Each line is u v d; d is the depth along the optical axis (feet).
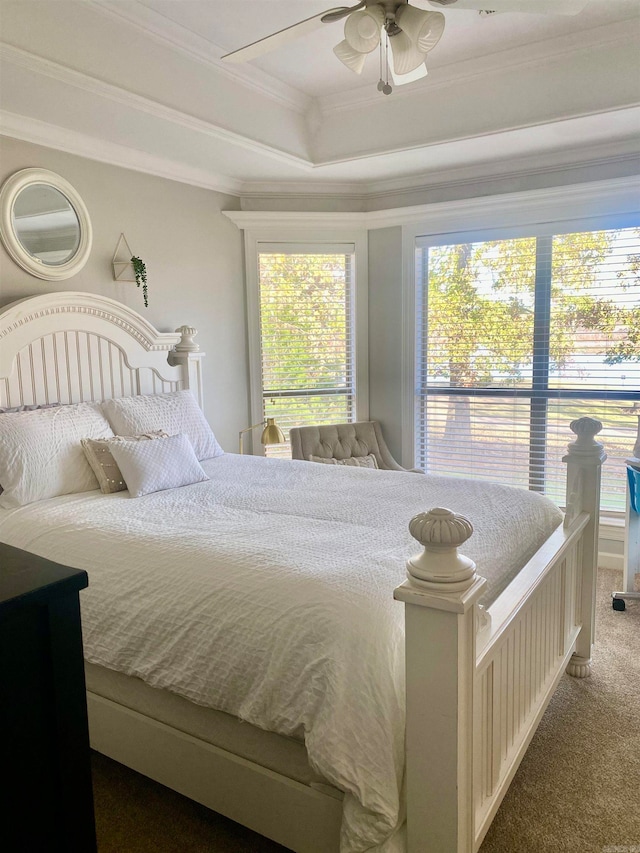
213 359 13.67
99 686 6.40
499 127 10.79
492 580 5.84
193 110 9.95
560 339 12.90
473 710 4.28
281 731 4.81
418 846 4.31
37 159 9.94
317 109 12.25
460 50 10.25
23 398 9.32
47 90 8.61
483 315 13.75
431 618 4.04
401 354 14.75
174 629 5.56
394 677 4.50
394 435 15.16
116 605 6.03
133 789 6.40
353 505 7.75
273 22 9.16
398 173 13.57
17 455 8.16
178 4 8.61
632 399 12.22
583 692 8.06
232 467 10.53
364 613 4.76
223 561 5.78
